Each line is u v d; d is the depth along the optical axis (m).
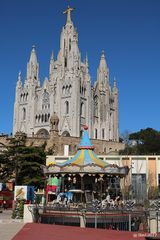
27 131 169.38
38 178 55.41
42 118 167.62
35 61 180.50
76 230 26.17
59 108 162.88
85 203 31.78
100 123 173.00
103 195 36.38
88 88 167.50
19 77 178.75
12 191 56.34
